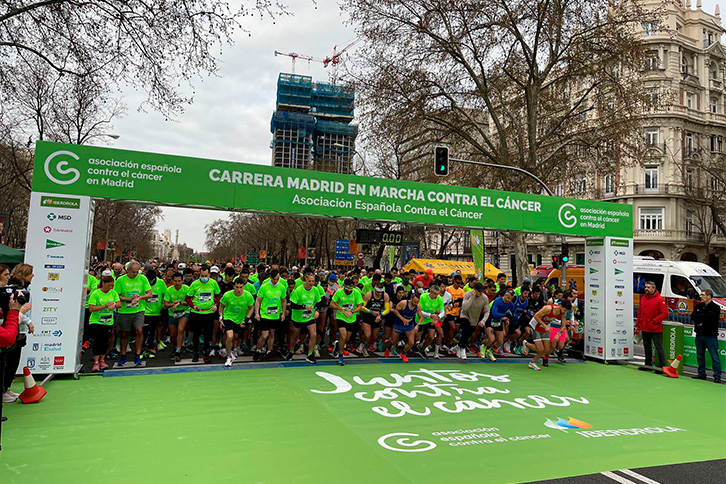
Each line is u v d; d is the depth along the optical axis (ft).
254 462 15.01
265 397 22.80
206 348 30.45
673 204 125.90
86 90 46.29
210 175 28.48
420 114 73.10
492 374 30.45
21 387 22.99
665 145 123.34
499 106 79.92
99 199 26.94
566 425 20.25
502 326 35.91
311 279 31.07
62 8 40.60
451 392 25.14
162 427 18.10
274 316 31.07
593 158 74.02
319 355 34.83
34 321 24.77
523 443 17.74
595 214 38.45
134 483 13.21
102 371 26.94
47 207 25.29
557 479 14.48
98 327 26.86
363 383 26.30
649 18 72.43
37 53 42.19
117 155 26.55
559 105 78.13
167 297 31.99
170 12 40.52
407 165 101.14
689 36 136.67
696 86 133.80
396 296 33.37
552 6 67.41
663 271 53.36
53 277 25.17
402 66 73.41
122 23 41.01
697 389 28.99
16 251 39.52
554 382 29.19
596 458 16.47
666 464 16.16
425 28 70.33
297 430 18.25
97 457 14.99
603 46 67.67
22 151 85.35
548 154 81.00
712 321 31.45
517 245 70.79
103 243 111.34
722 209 121.70
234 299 29.84
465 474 14.60
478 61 71.67
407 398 23.53
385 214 32.68
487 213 35.47
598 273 38.81
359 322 35.53
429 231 132.98
